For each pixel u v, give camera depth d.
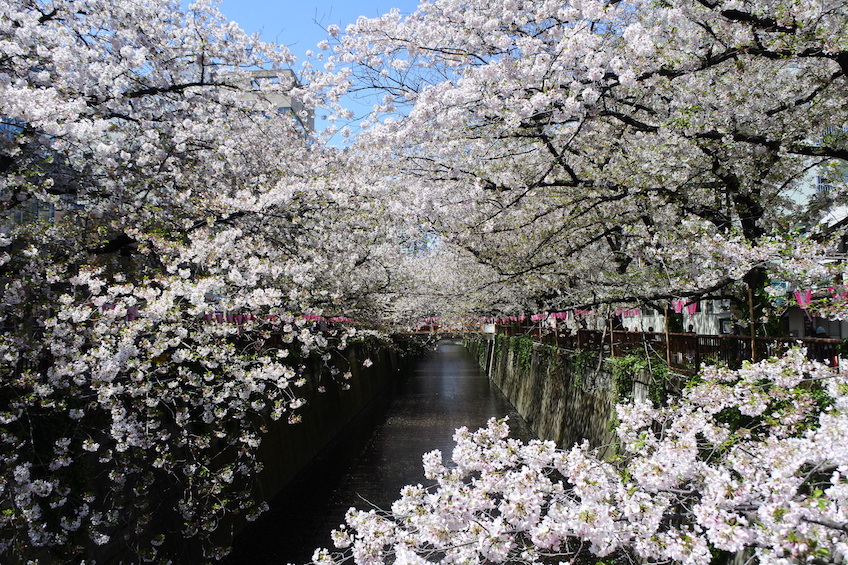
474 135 8.46
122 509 7.21
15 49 6.12
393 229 10.03
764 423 4.77
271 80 9.52
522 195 8.16
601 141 9.01
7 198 6.44
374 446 17.69
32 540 5.49
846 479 3.40
